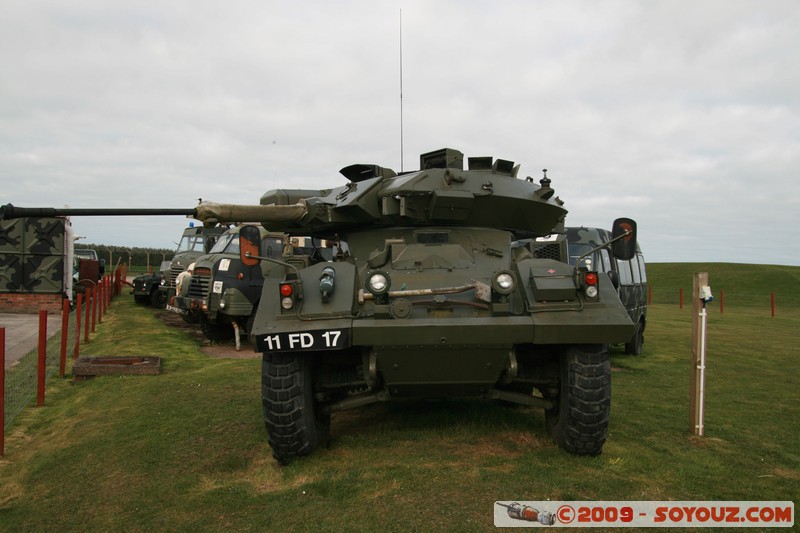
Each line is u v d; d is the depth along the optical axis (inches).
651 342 580.7
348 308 197.8
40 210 215.8
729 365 434.3
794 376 389.1
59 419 291.7
